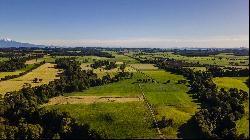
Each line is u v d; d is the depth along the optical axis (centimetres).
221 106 13175
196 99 15438
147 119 12525
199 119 11756
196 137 10950
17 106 14275
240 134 11006
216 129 11931
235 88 15212
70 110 13962
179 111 13475
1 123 13062
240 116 12656
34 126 12381
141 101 15038
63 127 12256
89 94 16950
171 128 11719
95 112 13525
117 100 15362
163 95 16225
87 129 11994
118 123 12356
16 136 12200
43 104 15100
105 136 11431
